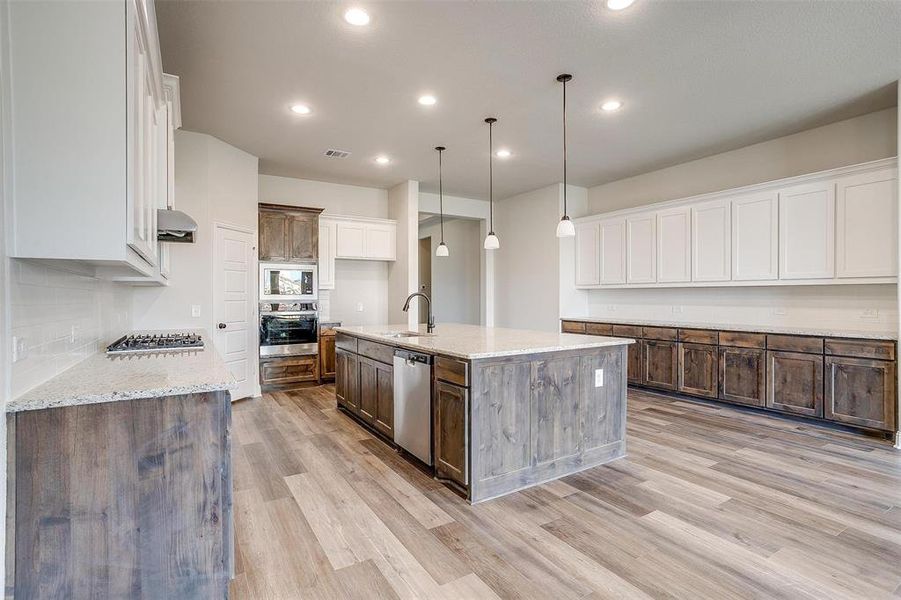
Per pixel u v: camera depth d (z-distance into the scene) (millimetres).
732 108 3949
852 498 2631
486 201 7750
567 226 3697
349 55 3084
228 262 4875
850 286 4234
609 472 3057
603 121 4230
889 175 3721
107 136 1539
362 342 4027
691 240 5180
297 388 5688
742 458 3285
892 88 3570
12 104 1460
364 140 4723
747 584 1864
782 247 4402
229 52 3037
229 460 1697
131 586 1579
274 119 4176
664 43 2939
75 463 1515
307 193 6289
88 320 2414
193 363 2148
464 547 2152
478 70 3289
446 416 2812
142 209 1804
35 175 1473
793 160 4586
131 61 1582
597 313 6750
